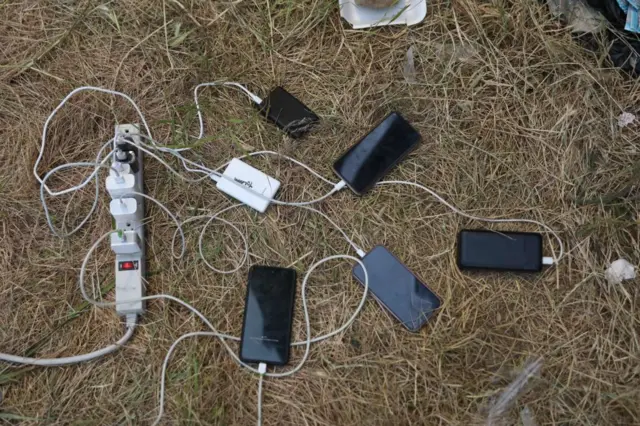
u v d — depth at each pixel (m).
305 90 1.62
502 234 1.47
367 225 1.52
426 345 1.43
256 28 1.66
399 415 1.40
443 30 1.64
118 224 1.45
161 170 1.57
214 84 1.61
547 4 1.64
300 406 1.41
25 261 1.52
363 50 1.63
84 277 1.51
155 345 1.45
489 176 1.54
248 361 1.42
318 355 1.44
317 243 1.51
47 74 1.63
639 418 1.37
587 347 1.43
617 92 1.58
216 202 1.55
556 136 1.55
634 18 1.55
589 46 1.61
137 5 1.68
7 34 1.68
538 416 1.38
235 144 1.57
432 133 1.57
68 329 1.48
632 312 1.43
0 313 1.49
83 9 1.68
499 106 1.59
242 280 1.50
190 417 1.40
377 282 1.46
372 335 1.45
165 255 1.51
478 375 1.41
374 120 1.60
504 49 1.62
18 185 1.57
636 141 1.55
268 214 1.53
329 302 1.48
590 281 1.46
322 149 1.57
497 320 1.45
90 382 1.44
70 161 1.59
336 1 1.65
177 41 1.64
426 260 1.50
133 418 1.41
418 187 1.54
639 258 1.47
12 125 1.61
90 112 1.61
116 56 1.66
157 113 1.62
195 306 1.48
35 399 1.43
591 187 1.52
